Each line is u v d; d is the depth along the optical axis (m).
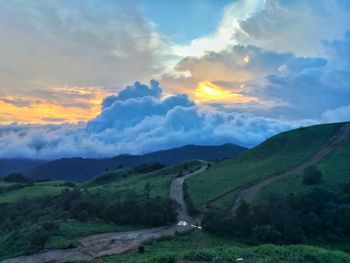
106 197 110.81
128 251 65.75
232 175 127.44
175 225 87.19
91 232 80.94
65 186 169.25
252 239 73.50
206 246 68.69
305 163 125.44
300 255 41.19
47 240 74.75
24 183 185.12
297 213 82.00
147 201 94.12
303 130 162.12
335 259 41.94
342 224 79.75
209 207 95.50
